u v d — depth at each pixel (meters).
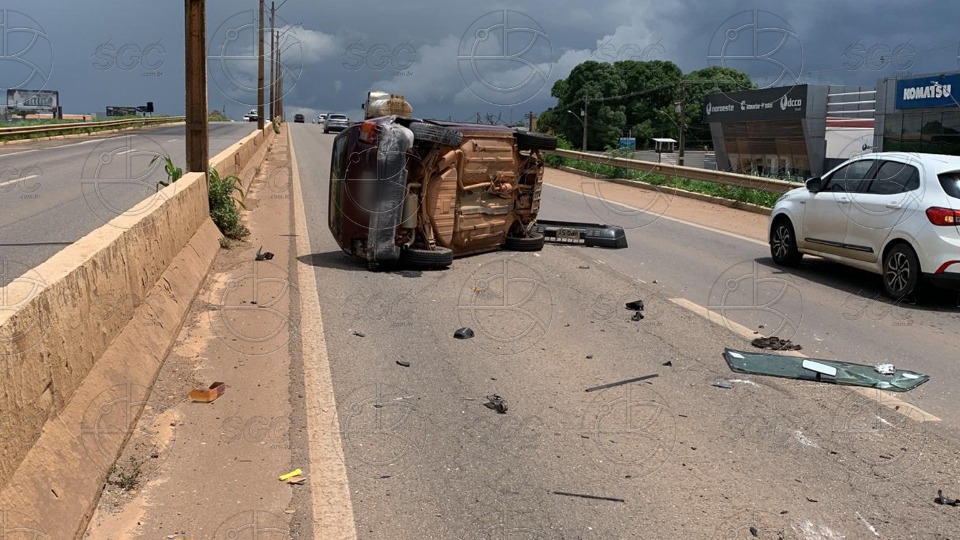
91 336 4.74
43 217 12.18
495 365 6.67
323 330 7.56
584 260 11.58
